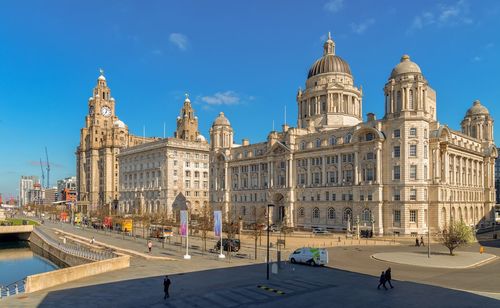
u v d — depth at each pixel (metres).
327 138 120.31
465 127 148.38
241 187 149.00
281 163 133.62
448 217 106.31
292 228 115.19
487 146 141.25
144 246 82.12
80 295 37.84
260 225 92.75
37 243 110.81
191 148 185.00
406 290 39.19
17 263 87.69
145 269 52.91
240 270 51.88
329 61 146.50
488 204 136.62
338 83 141.12
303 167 126.69
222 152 156.62
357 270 51.59
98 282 44.03
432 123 107.69
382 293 37.94
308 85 150.12
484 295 36.84
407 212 99.88
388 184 103.50
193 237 101.31
